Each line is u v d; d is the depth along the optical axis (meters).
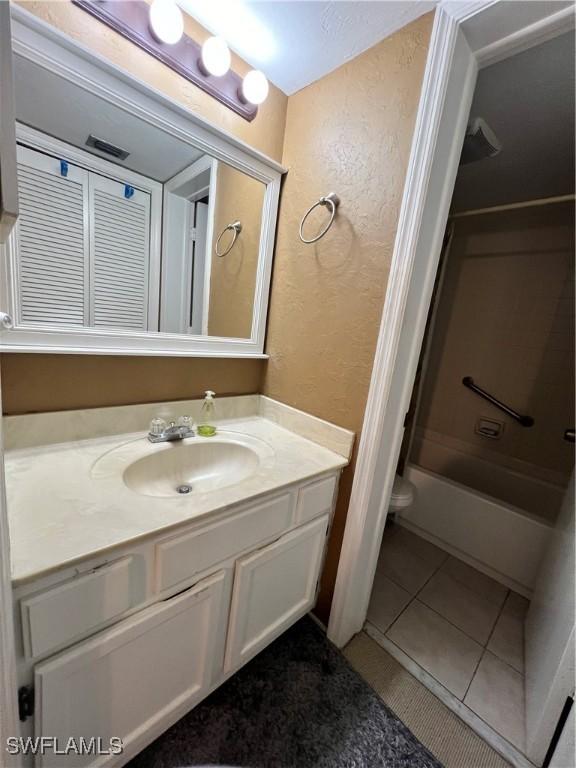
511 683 1.18
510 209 2.02
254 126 1.19
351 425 1.12
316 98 1.15
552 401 2.00
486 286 2.22
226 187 1.17
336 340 1.15
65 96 0.83
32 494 0.74
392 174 0.95
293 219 1.28
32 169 0.83
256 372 1.48
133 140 0.96
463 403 2.35
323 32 0.97
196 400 1.29
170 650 0.79
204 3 0.93
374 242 1.01
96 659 0.65
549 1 0.70
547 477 2.02
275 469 1.01
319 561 1.21
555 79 1.04
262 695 1.05
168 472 1.06
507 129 1.29
